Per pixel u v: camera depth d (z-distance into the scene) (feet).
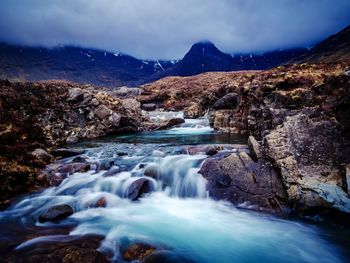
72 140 60.29
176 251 22.45
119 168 38.93
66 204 29.04
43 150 43.83
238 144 48.98
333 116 39.91
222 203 30.89
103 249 21.94
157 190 34.68
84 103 70.23
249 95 68.85
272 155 32.68
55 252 19.45
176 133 74.49
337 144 33.09
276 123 44.34
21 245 21.98
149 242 23.52
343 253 22.89
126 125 76.38
